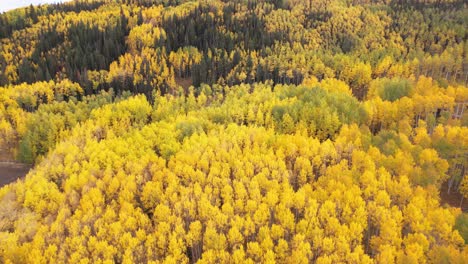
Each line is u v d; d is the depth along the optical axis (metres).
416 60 151.50
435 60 150.00
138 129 108.06
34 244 62.34
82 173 80.81
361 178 71.62
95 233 65.56
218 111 113.00
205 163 81.19
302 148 83.69
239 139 90.50
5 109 146.50
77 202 74.62
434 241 57.44
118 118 125.38
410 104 103.62
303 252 56.47
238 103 120.38
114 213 67.69
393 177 72.19
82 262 57.97
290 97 126.38
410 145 81.62
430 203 65.25
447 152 79.69
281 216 64.44
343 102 109.38
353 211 65.06
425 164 73.75
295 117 103.25
